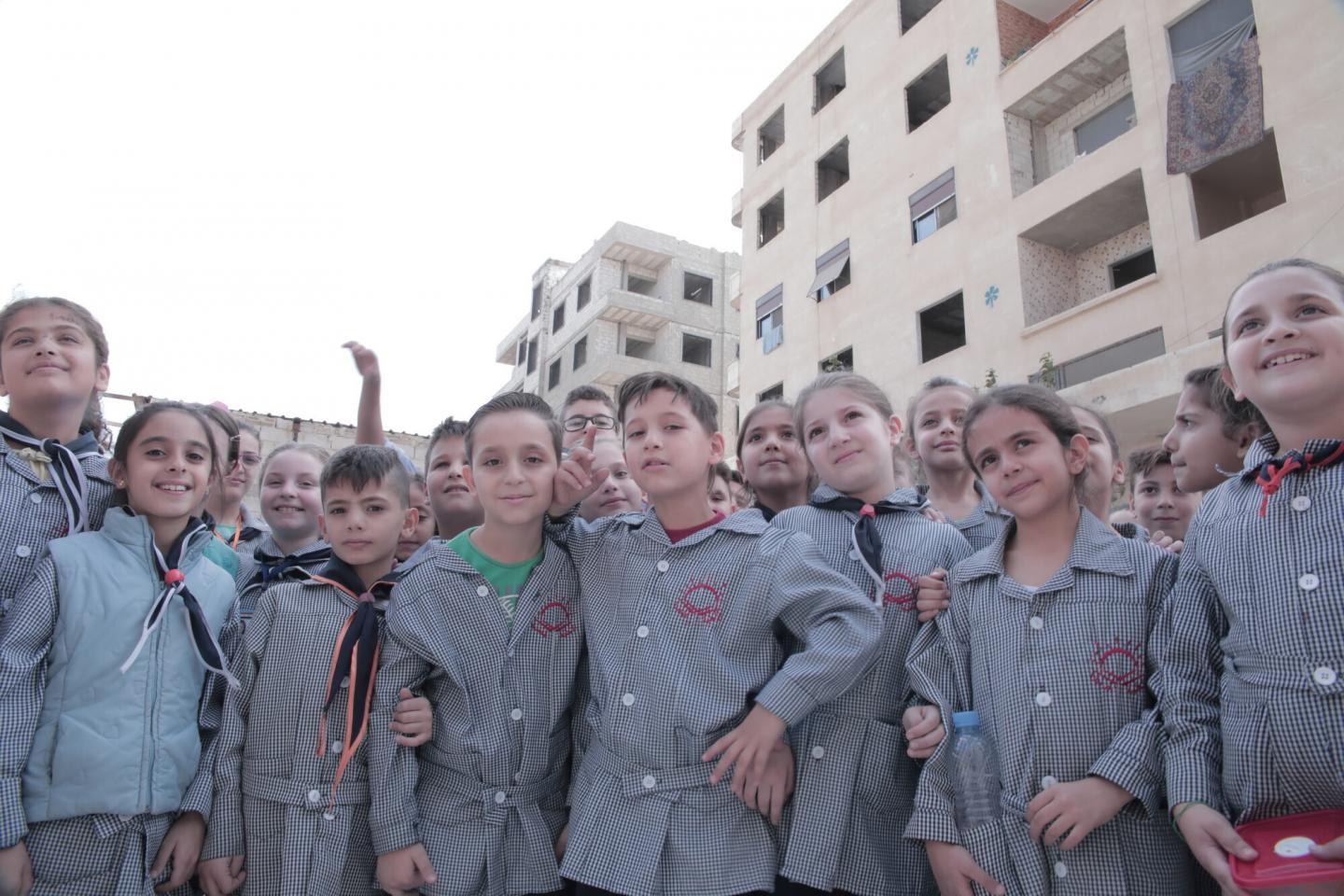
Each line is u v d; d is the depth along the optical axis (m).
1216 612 1.97
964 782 2.09
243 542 4.16
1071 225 11.77
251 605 3.15
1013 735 2.08
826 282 15.52
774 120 18.22
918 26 14.48
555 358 27.81
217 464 2.89
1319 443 1.81
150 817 2.35
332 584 2.74
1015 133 12.64
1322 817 1.62
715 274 26.86
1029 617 2.16
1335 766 1.65
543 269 30.09
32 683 2.29
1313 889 1.48
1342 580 1.70
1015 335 11.85
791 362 16.25
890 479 2.87
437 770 2.48
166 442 2.65
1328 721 1.67
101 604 2.44
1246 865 1.59
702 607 2.36
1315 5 9.02
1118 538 2.27
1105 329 10.68
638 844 2.14
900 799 2.32
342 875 2.45
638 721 2.26
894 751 2.34
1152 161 10.38
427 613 2.52
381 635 2.65
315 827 2.43
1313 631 1.71
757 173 18.20
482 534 2.65
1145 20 10.65
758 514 2.61
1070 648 2.09
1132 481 4.09
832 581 2.31
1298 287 1.89
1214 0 10.02
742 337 17.95
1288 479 1.85
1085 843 1.93
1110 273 11.94
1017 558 2.33
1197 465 3.08
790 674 2.15
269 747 2.53
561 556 2.66
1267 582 1.80
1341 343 1.81
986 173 12.71
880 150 14.91
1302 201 8.90
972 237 12.76
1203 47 10.09
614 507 3.66
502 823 2.38
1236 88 9.48
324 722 2.53
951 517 3.50
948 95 14.99
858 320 14.77
